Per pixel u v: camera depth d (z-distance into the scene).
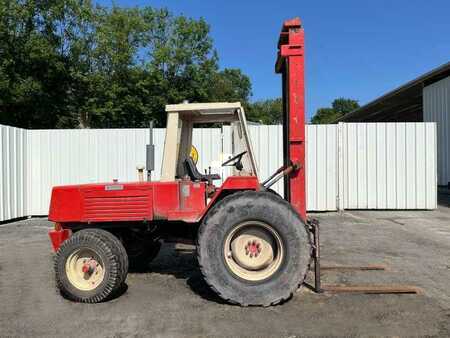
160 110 29.58
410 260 6.20
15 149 10.78
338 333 3.71
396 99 22.95
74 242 4.61
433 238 7.80
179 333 3.75
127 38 31.84
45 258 6.76
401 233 8.29
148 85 29.41
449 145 15.85
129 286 5.15
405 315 4.10
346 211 11.20
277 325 3.89
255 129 11.13
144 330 3.83
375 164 11.20
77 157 11.48
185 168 5.17
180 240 5.53
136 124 29.73
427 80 17.75
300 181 4.85
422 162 11.17
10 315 4.25
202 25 32.16
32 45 21.77
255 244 4.48
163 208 4.81
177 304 4.49
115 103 27.94
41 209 11.44
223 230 4.35
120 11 32.41
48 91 24.27
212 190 4.96
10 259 6.70
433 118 17.25
